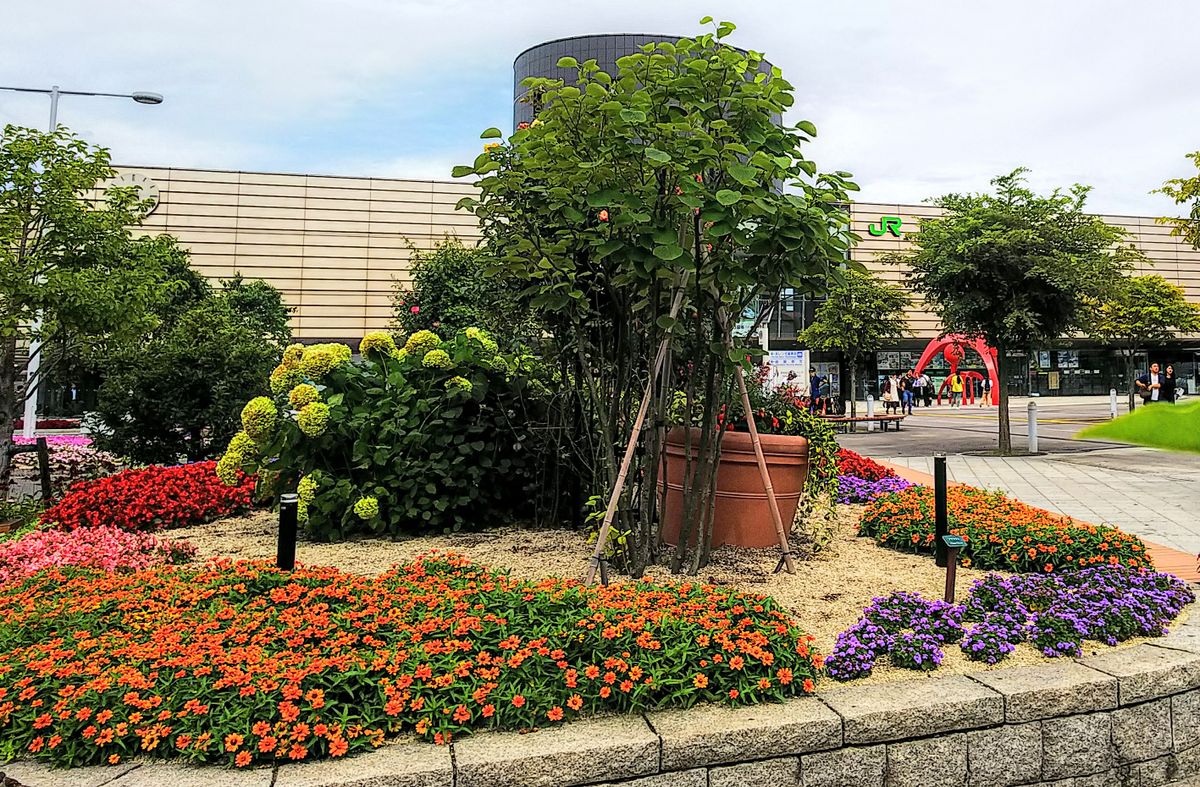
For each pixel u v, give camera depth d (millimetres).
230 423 9961
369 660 2955
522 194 4750
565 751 2568
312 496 5809
